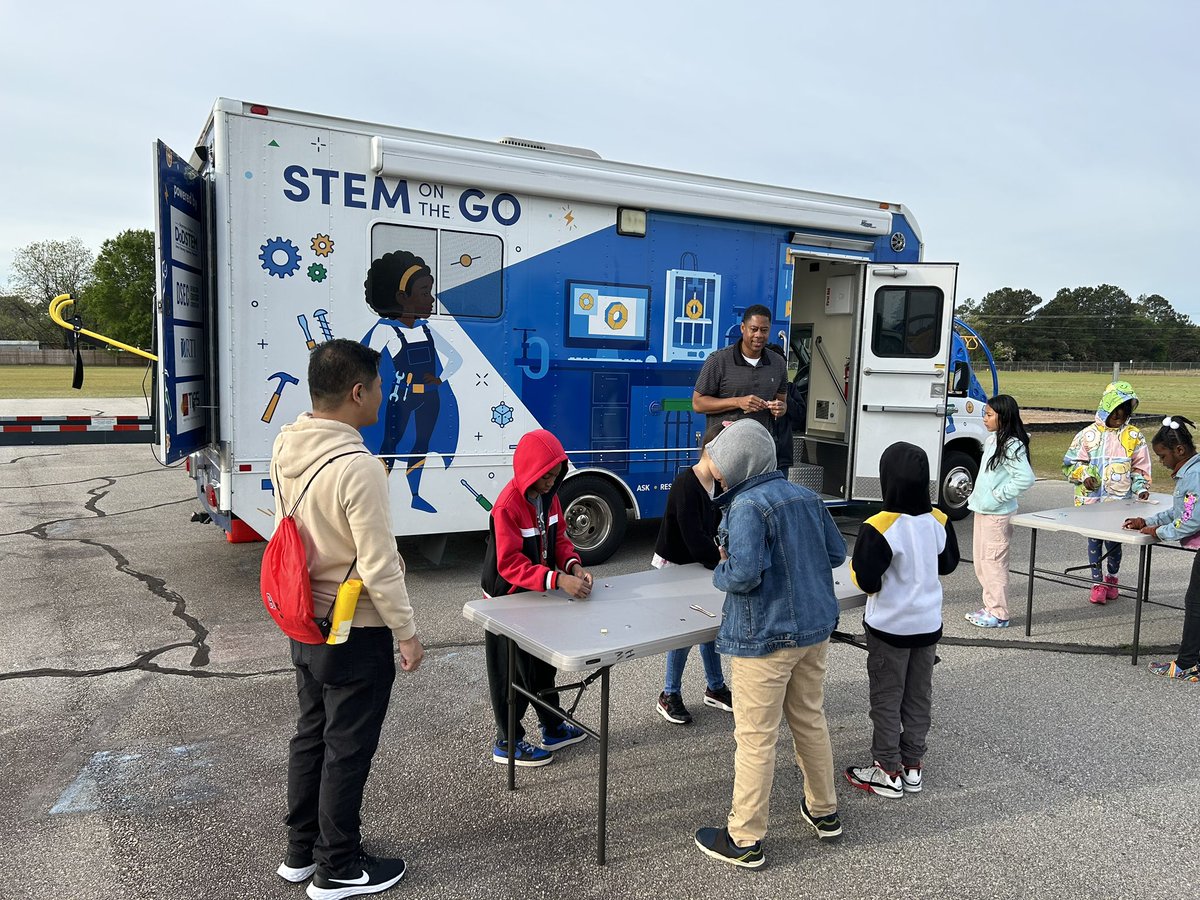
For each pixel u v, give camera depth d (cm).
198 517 587
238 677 420
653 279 625
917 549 308
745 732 269
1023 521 501
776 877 268
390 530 233
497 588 337
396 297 530
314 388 242
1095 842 292
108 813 296
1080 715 398
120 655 446
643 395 631
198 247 500
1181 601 593
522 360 578
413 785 321
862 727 380
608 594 322
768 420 547
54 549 672
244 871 264
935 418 745
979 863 278
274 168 488
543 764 339
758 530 254
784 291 689
